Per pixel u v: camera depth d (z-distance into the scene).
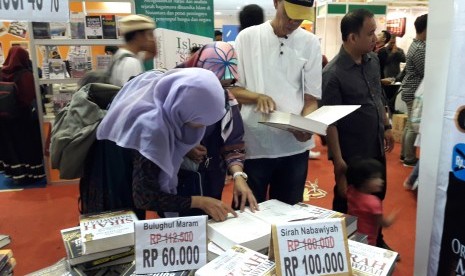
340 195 2.25
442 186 1.36
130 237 1.14
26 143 4.13
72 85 4.34
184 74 1.14
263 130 1.83
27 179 4.25
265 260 1.00
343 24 2.08
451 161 1.31
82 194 1.50
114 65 2.52
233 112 1.53
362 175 1.99
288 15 1.61
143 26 2.72
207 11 3.82
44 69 4.03
